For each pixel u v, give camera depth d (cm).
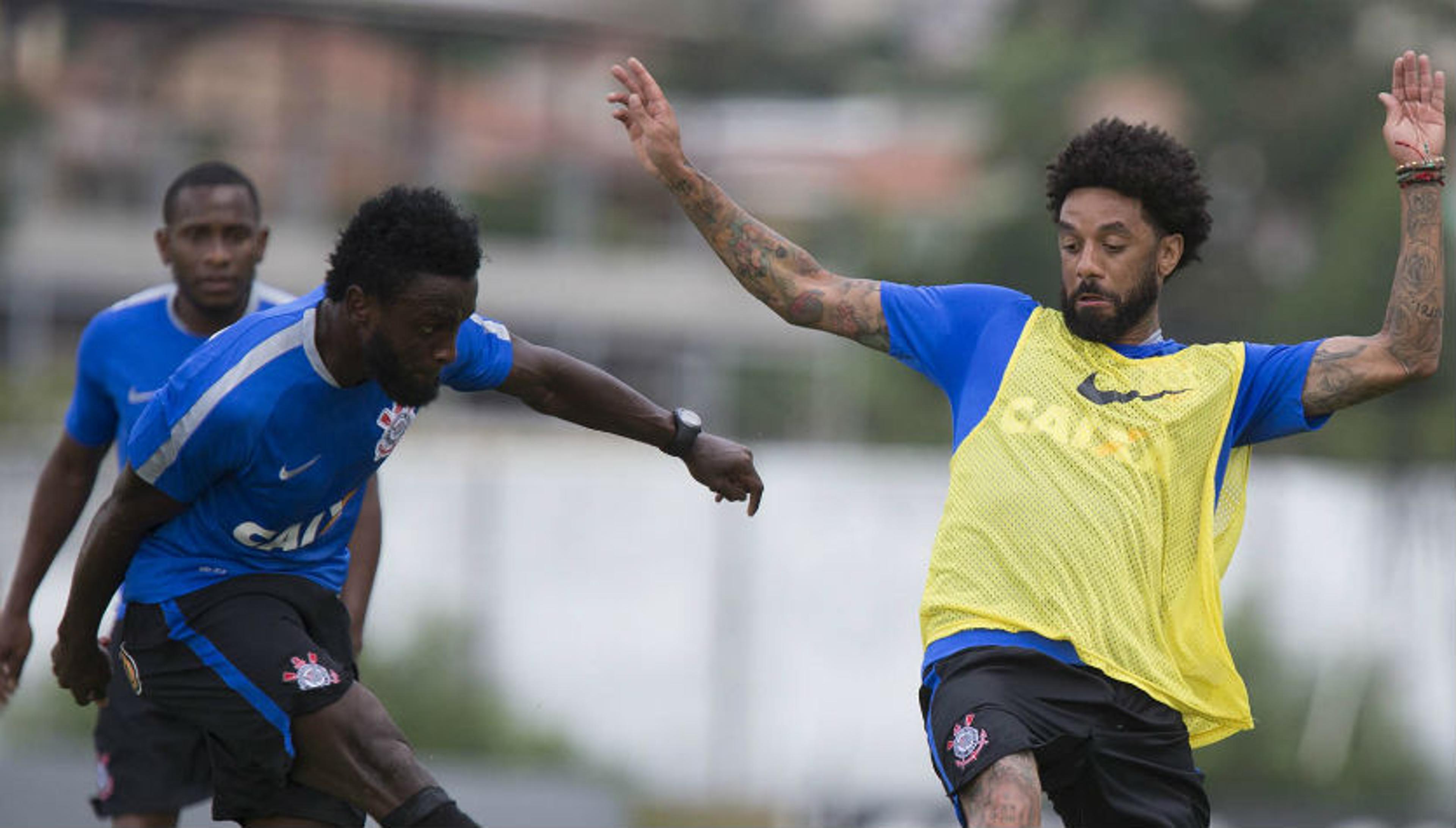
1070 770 1733
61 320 10219
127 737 2348
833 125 12500
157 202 10356
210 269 2323
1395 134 1830
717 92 11925
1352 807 5350
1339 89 8981
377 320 1636
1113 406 1775
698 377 10788
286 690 1748
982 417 1803
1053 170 1834
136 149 10312
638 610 5775
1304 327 7819
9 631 2366
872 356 9400
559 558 5800
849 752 5650
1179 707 1747
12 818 3475
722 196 1911
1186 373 1795
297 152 10412
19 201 10112
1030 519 1742
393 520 5759
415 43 10594
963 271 8950
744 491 2008
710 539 5847
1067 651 1725
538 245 10712
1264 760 5434
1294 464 6562
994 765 1659
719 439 2003
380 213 1636
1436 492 6138
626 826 4334
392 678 5347
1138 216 1778
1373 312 7700
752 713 5703
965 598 1750
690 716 5672
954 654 1747
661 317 10762
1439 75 1841
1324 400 1803
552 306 10581
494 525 5800
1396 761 5456
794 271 1902
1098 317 1780
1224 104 8975
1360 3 9106
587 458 7262
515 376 1894
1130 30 9394
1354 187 8231
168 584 1803
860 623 5806
